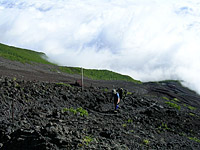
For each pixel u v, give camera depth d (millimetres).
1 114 10781
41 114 11562
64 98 16703
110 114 15812
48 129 7863
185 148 11492
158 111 19812
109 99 20359
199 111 30078
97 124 11844
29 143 7395
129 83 51656
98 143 8328
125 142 9789
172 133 14445
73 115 12797
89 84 34188
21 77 24891
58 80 31172
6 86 14273
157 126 15289
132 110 18812
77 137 8211
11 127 8922
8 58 43344
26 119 10430
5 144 7770
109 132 10195
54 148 7004
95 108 16500
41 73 37156
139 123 14922
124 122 14164
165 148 10602
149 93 39156
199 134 15828
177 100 36781
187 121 18656
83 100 17828
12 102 11477
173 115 19516
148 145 10297
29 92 15000
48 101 14820
